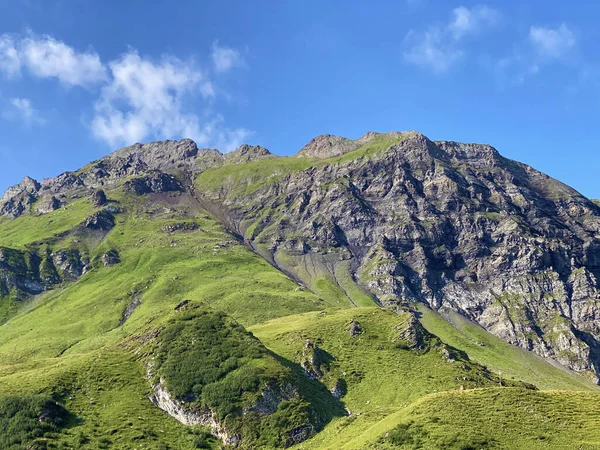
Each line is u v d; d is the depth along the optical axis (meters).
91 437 129.00
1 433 126.00
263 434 134.50
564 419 108.31
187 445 132.62
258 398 142.88
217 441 135.75
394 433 106.31
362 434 118.00
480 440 97.81
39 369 170.00
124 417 139.75
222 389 146.50
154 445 128.50
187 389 148.62
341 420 138.50
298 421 136.62
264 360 158.88
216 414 140.62
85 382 155.00
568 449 94.69
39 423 129.50
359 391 166.50
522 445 96.81
